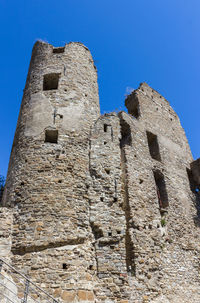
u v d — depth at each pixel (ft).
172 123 67.46
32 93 46.03
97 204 36.83
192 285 43.29
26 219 32.76
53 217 32.86
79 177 37.81
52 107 43.14
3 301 24.67
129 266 35.65
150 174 49.01
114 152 43.06
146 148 52.54
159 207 47.93
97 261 32.96
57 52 52.95
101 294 30.81
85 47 54.24
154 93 67.87
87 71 51.01
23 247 30.86
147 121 58.80
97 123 45.01
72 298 28.73
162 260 40.73
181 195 54.44
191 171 63.31
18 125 44.55
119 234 35.35
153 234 41.39
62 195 34.83
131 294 32.71
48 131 40.88
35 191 34.76
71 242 32.24
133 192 42.16
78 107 44.57
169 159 57.98
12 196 35.55
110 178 39.93
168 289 38.50
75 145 40.50
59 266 30.17
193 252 48.11
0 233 31.37
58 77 47.57
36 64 50.80
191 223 52.13
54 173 36.47
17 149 40.78
